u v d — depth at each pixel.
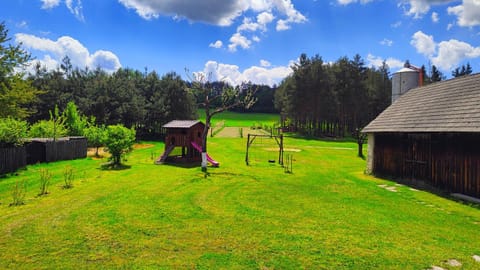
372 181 14.98
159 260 5.47
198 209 9.08
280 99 66.94
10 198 10.40
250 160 23.86
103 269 5.12
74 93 48.47
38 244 6.21
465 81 13.98
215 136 51.16
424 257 5.72
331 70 57.94
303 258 5.61
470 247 6.27
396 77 22.66
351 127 60.38
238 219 8.06
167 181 14.00
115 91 47.16
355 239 6.61
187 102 55.72
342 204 9.95
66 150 22.70
